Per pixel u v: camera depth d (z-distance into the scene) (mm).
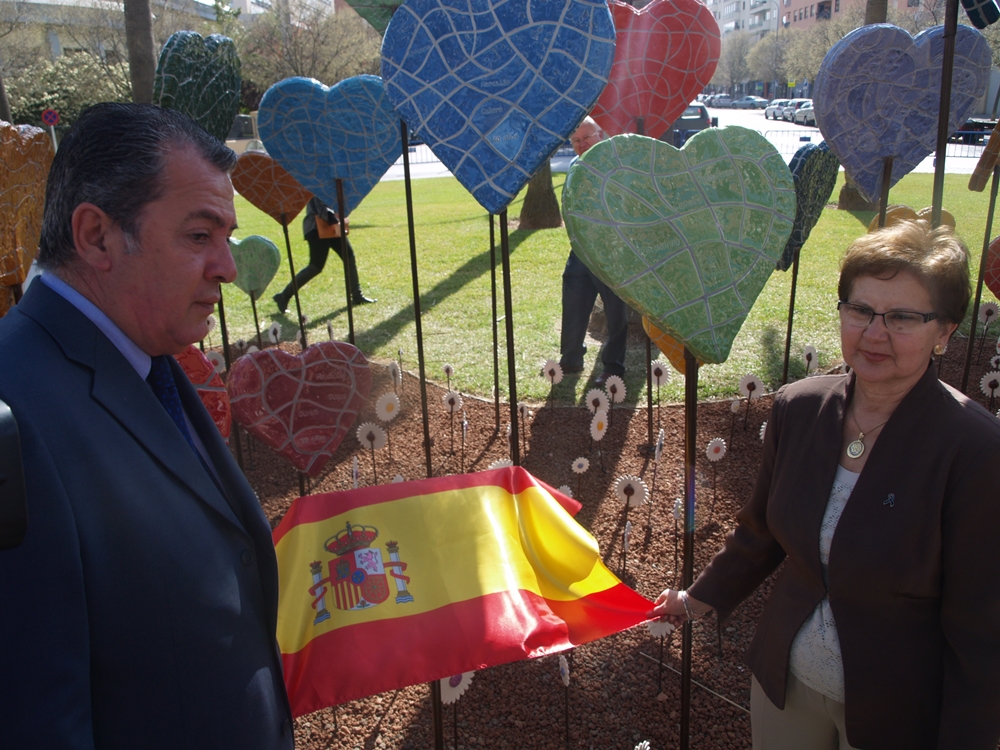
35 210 2260
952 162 18703
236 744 1092
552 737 2135
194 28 29875
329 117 3250
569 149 24609
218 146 1097
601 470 3717
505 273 2051
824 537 1385
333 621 1589
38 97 26406
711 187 1614
